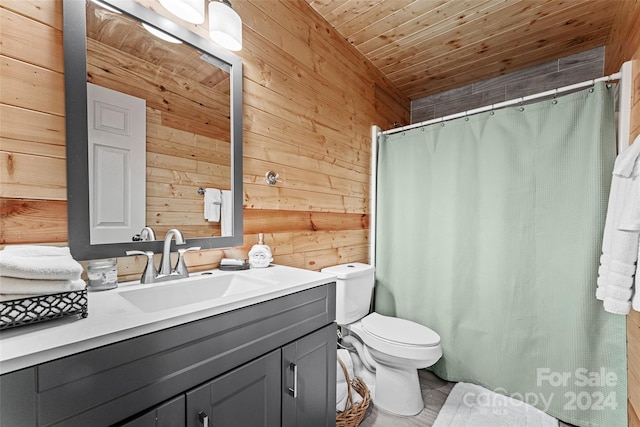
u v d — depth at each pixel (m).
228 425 0.79
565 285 1.55
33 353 0.49
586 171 1.49
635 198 1.05
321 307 1.13
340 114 2.00
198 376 0.72
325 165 1.88
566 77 2.18
